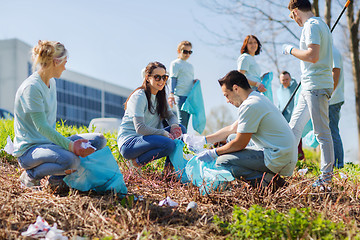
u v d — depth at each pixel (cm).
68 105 4769
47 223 269
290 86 659
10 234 258
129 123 428
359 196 370
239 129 358
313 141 504
